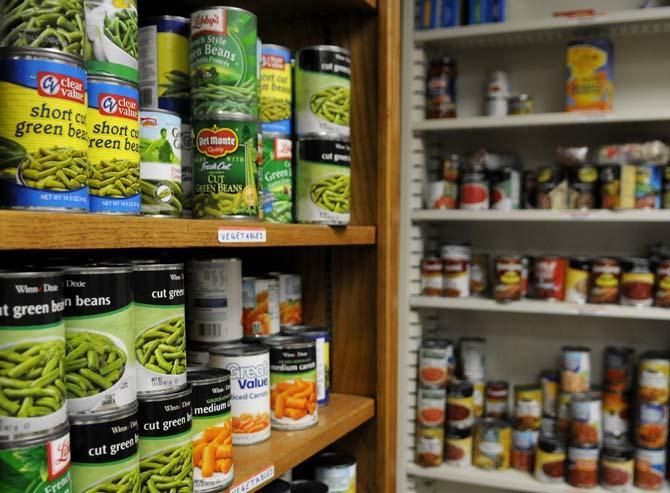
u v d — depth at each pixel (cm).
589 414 232
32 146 69
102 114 81
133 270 88
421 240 263
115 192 82
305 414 133
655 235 261
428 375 249
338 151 134
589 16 230
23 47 69
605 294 238
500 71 263
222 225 97
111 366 80
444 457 254
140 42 108
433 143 278
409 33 247
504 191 249
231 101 105
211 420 102
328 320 170
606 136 264
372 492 165
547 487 233
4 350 66
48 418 69
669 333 261
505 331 282
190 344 128
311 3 154
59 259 92
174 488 90
